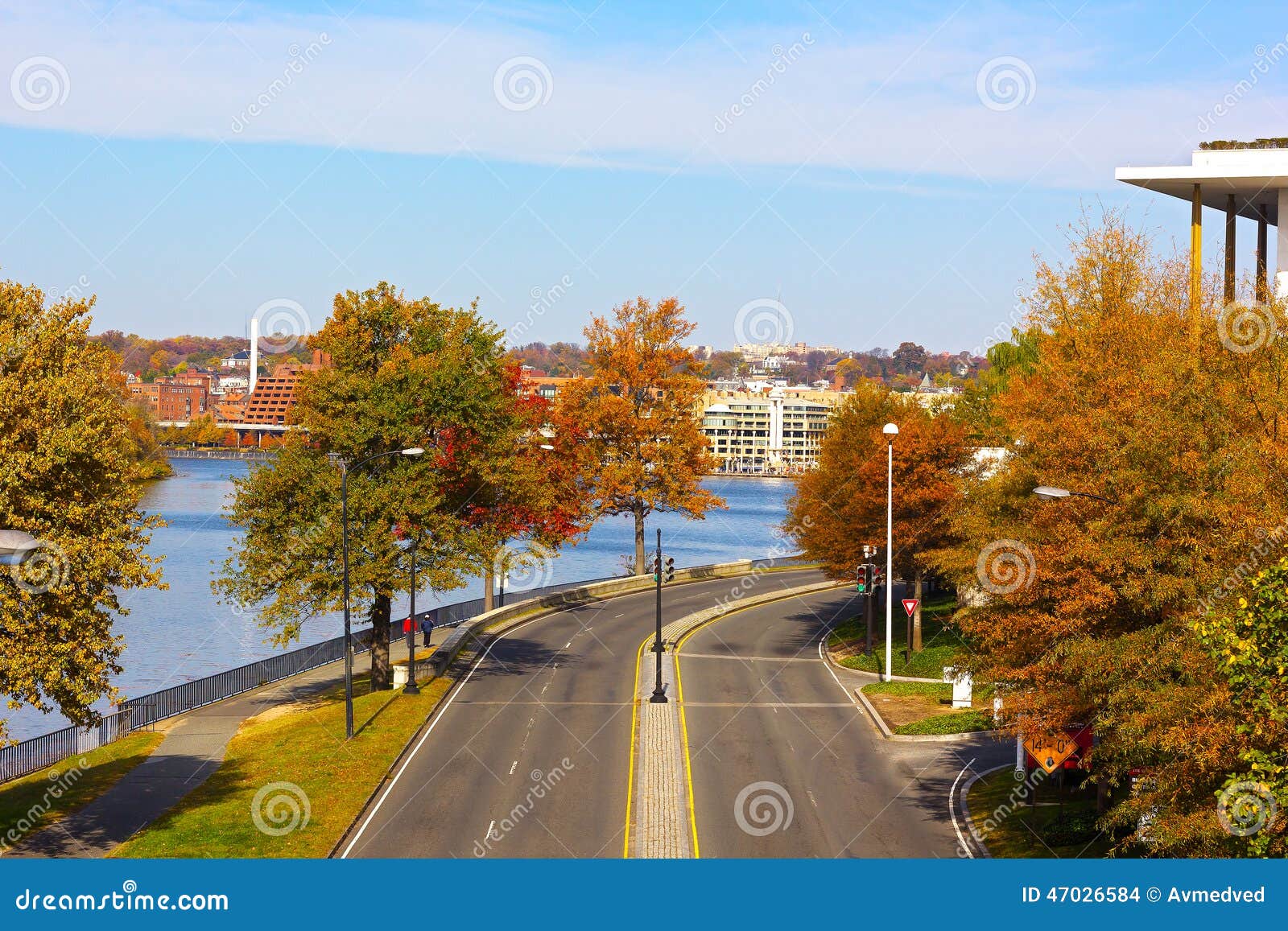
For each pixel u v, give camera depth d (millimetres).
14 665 27141
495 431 52812
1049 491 25609
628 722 43844
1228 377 28484
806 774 36688
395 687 49312
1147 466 26531
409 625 49219
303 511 47281
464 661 56125
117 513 30719
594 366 84250
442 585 47125
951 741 40750
